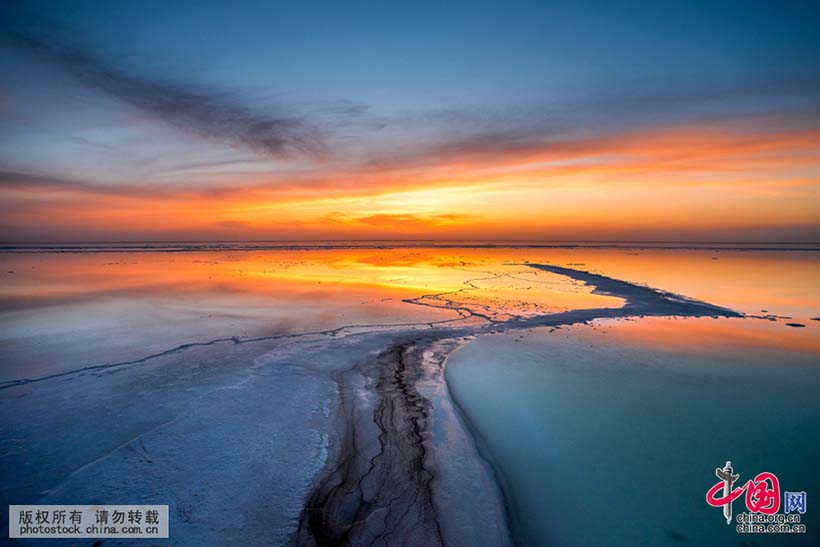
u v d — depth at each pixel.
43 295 16.25
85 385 7.49
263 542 3.99
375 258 39.19
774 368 8.80
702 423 6.51
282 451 5.55
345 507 4.54
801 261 35.88
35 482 4.72
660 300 16.78
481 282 21.92
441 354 9.73
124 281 20.48
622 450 5.75
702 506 4.63
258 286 19.31
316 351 9.68
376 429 6.27
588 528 4.31
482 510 4.55
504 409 6.98
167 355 9.19
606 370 8.72
